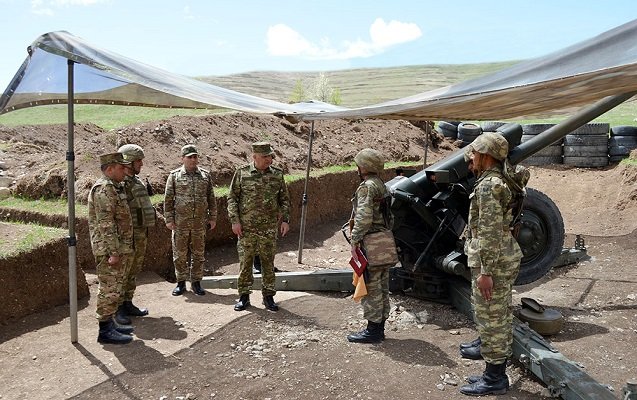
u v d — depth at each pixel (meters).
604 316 6.18
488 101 4.62
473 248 4.30
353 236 5.14
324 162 12.84
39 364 4.75
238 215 6.08
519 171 4.35
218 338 5.35
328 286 6.94
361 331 5.39
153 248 7.93
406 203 6.29
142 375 4.57
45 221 7.81
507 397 4.21
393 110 5.28
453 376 4.57
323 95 34.28
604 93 4.48
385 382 4.44
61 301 6.18
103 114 17.83
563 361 4.23
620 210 11.52
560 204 12.66
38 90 5.08
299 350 5.09
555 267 8.23
